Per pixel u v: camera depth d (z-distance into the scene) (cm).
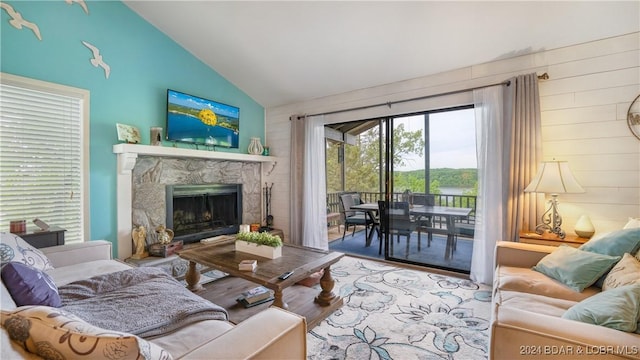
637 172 238
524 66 282
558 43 262
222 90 416
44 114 260
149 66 333
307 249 262
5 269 118
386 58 325
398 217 368
